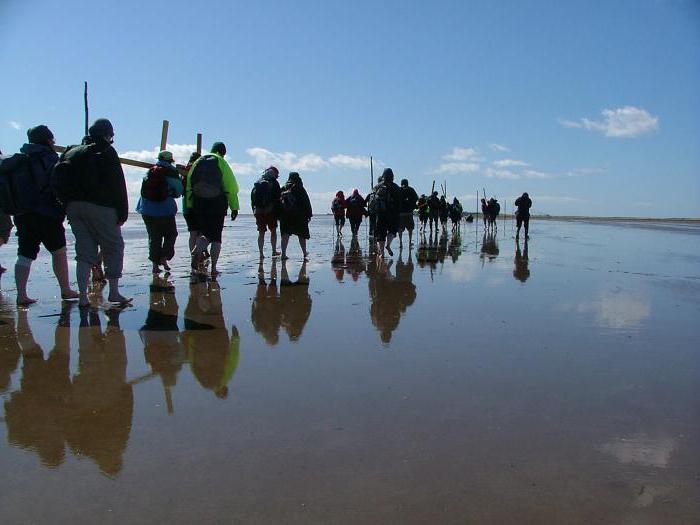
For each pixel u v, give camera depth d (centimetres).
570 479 227
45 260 1007
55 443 259
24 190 562
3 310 548
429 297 636
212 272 806
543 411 297
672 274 860
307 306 577
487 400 313
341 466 237
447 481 225
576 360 388
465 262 1041
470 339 445
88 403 307
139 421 284
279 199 1034
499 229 3138
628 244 1708
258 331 469
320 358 393
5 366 370
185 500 211
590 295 651
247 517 200
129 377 350
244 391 327
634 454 248
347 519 199
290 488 220
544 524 197
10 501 210
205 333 461
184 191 916
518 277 816
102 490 218
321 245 1513
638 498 213
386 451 251
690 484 223
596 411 298
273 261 1025
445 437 265
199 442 260
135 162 864
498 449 253
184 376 353
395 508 206
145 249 1298
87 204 547
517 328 482
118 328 475
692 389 332
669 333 465
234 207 811
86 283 566
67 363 377
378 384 339
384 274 843
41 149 579
